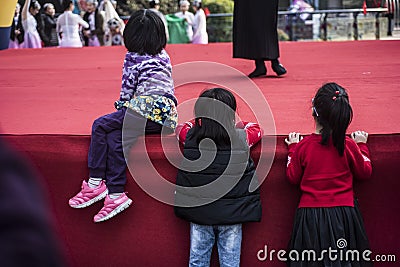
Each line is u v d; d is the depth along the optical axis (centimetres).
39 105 476
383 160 351
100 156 345
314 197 329
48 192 361
